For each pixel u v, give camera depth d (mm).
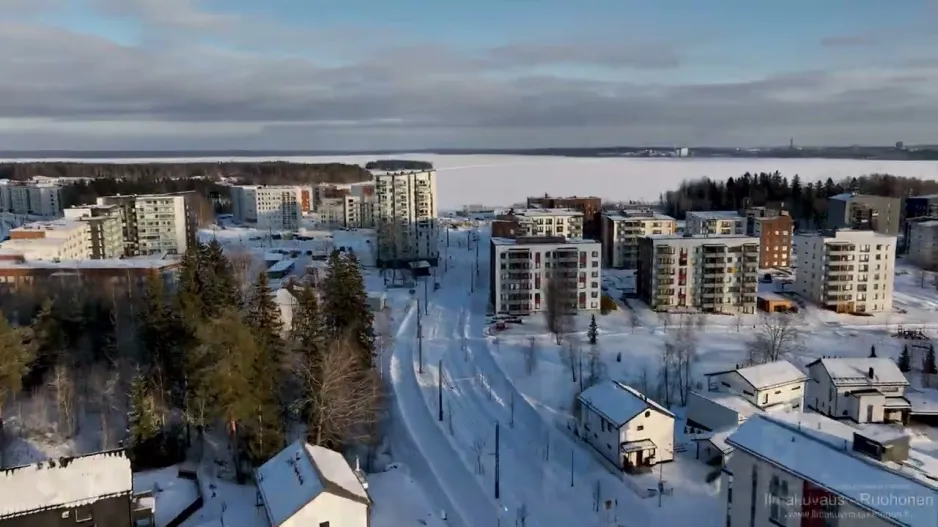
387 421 82312
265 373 62406
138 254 187750
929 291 149000
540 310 130125
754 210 185375
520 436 80875
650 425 71062
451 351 110250
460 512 63625
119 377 73688
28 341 74500
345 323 85750
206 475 62062
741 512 49750
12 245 136875
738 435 50219
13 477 48062
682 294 132875
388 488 65375
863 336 116062
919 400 83125
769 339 107500
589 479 69688
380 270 176500
